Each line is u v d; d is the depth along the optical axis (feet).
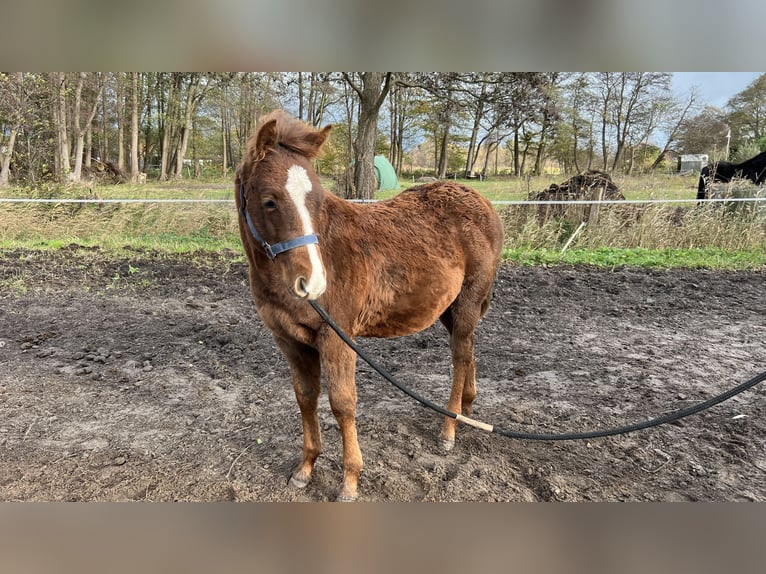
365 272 9.12
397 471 10.48
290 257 7.36
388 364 16.34
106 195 41.16
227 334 17.93
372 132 33.96
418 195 11.23
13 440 11.24
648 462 10.86
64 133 49.65
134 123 71.51
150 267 26.81
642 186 43.34
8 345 16.56
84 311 19.90
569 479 10.28
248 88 61.46
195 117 87.61
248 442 11.50
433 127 97.35
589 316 21.20
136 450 11.05
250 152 7.94
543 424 12.42
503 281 25.82
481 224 11.34
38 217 34.01
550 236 32.24
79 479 10.00
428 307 10.19
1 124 42.52
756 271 27.91
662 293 24.23
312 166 8.04
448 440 11.32
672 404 13.44
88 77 58.29
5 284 22.67
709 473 10.46
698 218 32.89
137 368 15.21
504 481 10.20
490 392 14.23
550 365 16.19
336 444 11.49
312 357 9.46
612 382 14.84
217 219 35.24
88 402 13.12
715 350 17.39
